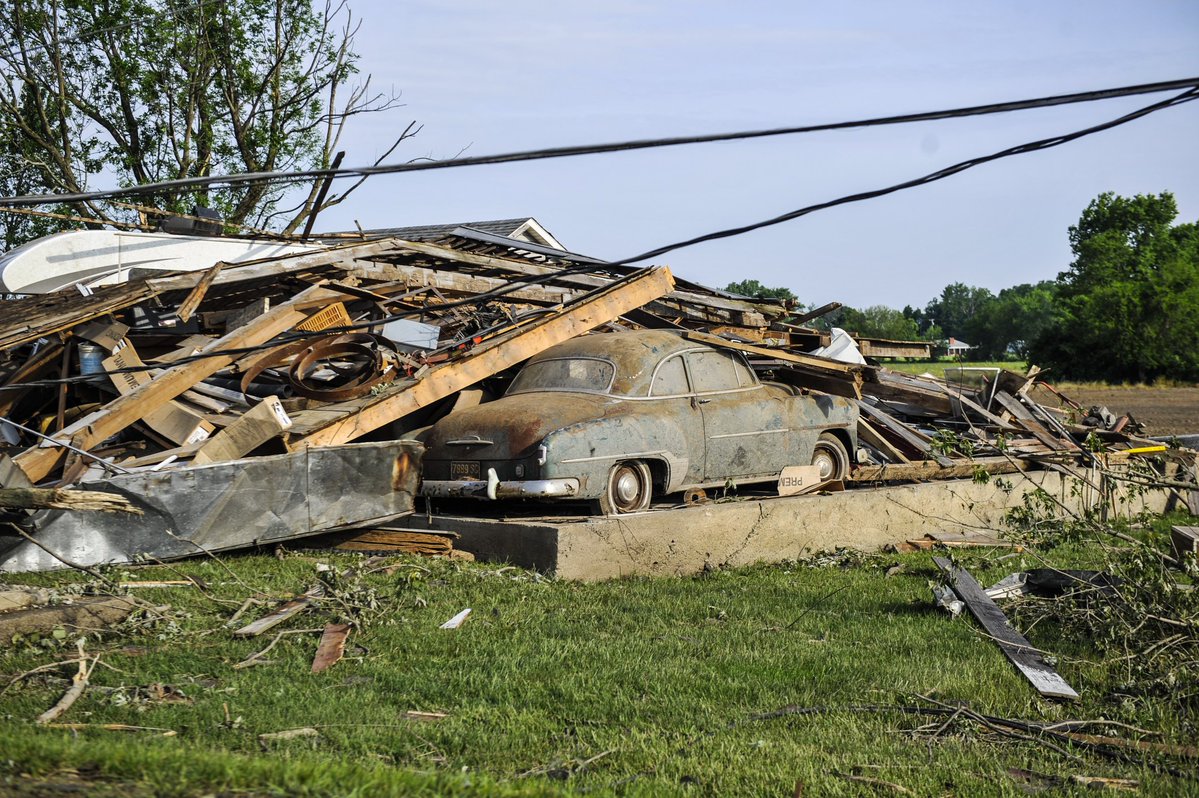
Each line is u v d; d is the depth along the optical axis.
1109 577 7.92
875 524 11.80
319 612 7.56
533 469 9.93
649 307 16.72
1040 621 7.87
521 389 11.50
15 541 8.34
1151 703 6.09
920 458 14.41
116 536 8.74
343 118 36.50
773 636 7.44
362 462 10.04
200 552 9.19
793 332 17.00
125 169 34.75
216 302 14.02
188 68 34.44
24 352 12.96
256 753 4.92
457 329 14.61
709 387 11.52
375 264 13.95
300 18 35.47
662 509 10.85
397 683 6.20
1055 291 75.94
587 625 7.62
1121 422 17.17
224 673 6.30
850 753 5.22
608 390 10.86
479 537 9.86
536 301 15.73
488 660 6.67
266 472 9.47
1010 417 16.38
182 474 9.02
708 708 5.86
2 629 6.69
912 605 8.43
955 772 5.00
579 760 5.02
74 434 9.92
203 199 34.72
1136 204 86.00
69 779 3.96
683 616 8.04
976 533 12.57
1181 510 14.78
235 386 11.99
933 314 184.25
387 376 11.70
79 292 13.62
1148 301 61.34
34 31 32.75
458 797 4.21
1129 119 5.48
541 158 5.34
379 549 9.99
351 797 3.97
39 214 14.67
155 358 11.84
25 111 33.84
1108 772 5.12
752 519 10.60
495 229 25.11
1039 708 6.03
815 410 12.44
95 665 6.30
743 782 4.79
